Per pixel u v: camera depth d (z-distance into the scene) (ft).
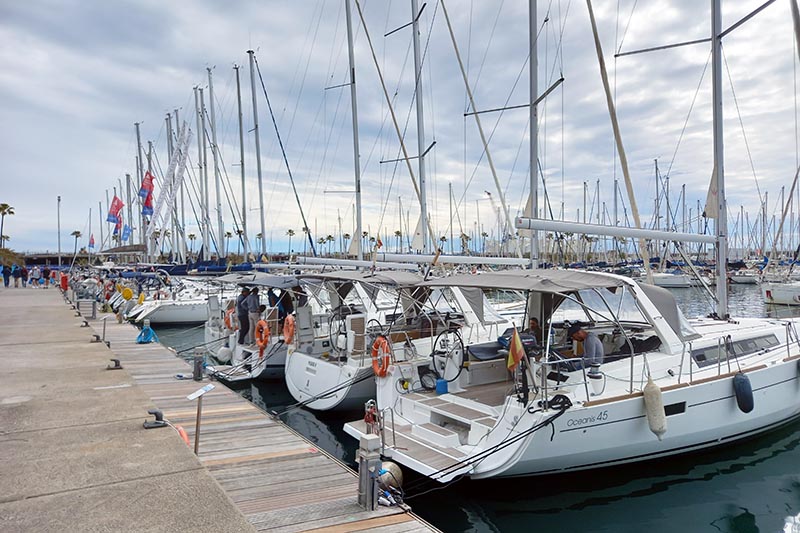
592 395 20.34
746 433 24.09
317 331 38.60
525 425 18.95
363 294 41.63
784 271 104.94
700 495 21.08
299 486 17.97
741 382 22.59
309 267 50.47
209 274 75.41
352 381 28.43
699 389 21.85
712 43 30.68
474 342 31.99
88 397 14.42
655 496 21.03
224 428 24.95
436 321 34.91
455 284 22.90
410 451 20.16
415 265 45.55
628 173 30.19
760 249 172.14
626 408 20.27
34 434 11.37
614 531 18.67
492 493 20.65
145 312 71.26
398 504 16.52
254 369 38.19
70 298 84.84
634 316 27.89
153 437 11.26
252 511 15.85
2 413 12.85
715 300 31.63
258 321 39.58
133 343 51.08
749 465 23.61
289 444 22.65
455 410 22.16
